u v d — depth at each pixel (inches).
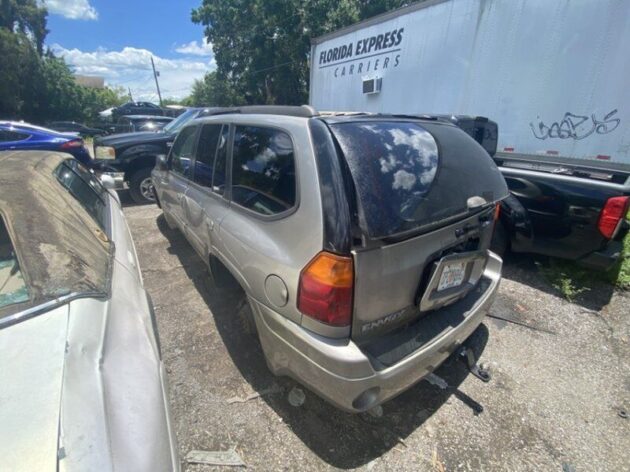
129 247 86.0
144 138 235.8
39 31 1255.5
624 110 158.9
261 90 898.7
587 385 84.7
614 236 116.5
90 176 117.0
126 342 50.9
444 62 229.1
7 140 257.6
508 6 189.9
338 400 59.4
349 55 310.0
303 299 59.2
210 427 71.4
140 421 43.1
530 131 193.5
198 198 104.9
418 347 65.8
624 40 154.9
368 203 55.7
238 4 806.5
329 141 60.3
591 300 119.4
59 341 43.3
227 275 94.3
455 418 74.9
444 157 72.2
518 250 135.3
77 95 1385.3
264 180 72.7
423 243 62.8
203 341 96.7
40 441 34.6
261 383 82.4
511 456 67.0
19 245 51.0
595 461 66.5
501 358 93.3
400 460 65.7
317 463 64.9
